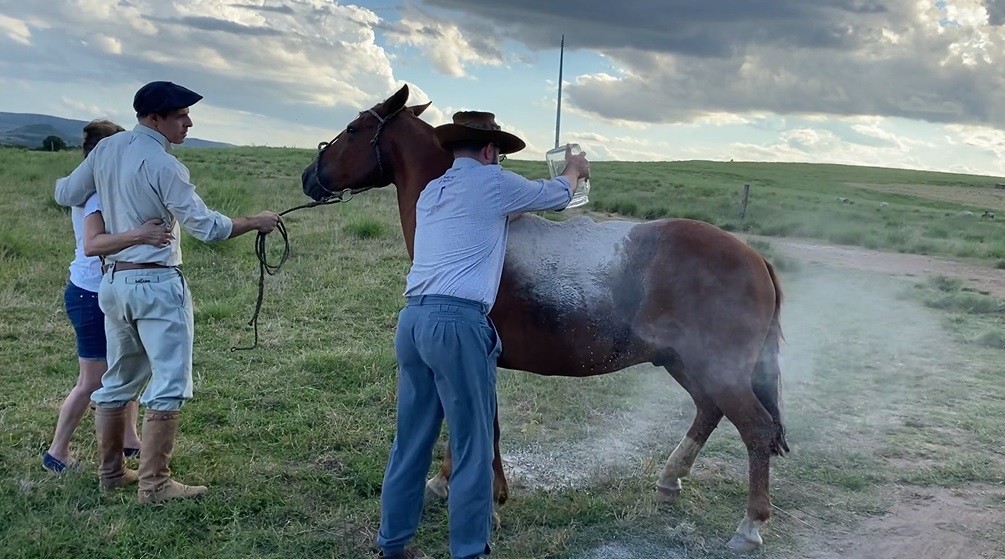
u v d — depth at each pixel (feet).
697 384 13.92
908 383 23.09
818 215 82.89
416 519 12.12
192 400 18.61
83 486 14.37
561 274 13.55
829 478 16.42
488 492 11.57
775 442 13.39
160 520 13.25
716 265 13.19
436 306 11.28
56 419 17.17
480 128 11.73
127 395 14.24
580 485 15.83
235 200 48.24
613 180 140.97
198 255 33.68
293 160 119.96
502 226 11.91
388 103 15.06
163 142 13.52
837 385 22.76
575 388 21.56
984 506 15.39
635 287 13.39
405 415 11.91
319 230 41.86
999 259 51.98
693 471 16.63
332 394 19.61
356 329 25.57
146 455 13.78
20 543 12.25
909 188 198.90
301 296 28.99
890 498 15.65
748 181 185.37
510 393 20.88
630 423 19.31
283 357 22.16
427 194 11.96
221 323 25.13
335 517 13.84
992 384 23.17
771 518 14.69
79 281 14.48
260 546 12.95
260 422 17.67
